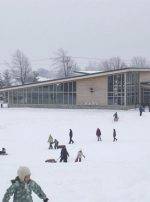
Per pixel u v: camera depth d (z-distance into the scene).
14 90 86.50
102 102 81.94
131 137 49.69
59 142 46.97
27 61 142.00
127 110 77.81
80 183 18.05
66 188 17.05
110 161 27.61
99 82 81.88
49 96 84.94
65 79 83.38
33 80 134.88
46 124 62.78
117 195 15.33
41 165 26.44
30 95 86.00
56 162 29.34
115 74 80.69
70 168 23.62
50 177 20.06
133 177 18.78
